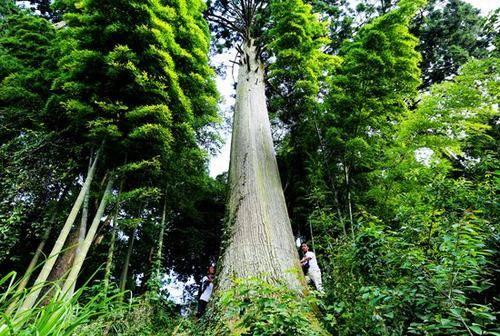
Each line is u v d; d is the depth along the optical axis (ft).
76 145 17.93
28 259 19.97
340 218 17.40
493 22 24.59
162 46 15.28
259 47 31.63
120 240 27.58
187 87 18.86
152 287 15.44
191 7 20.11
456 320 5.38
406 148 18.69
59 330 4.20
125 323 9.70
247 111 24.04
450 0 36.47
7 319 3.88
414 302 6.14
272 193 17.92
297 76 22.98
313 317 9.25
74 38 15.62
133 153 16.43
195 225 33.71
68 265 17.10
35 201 16.70
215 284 13.92
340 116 21.42
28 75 19.26
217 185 32.86
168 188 23.68
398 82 20.31
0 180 15.33
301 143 26.25
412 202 14.61
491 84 17.56
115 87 15.53
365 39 20.27
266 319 6.20
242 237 14.78
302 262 17.49
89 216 21.50
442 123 17.84
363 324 6.95
